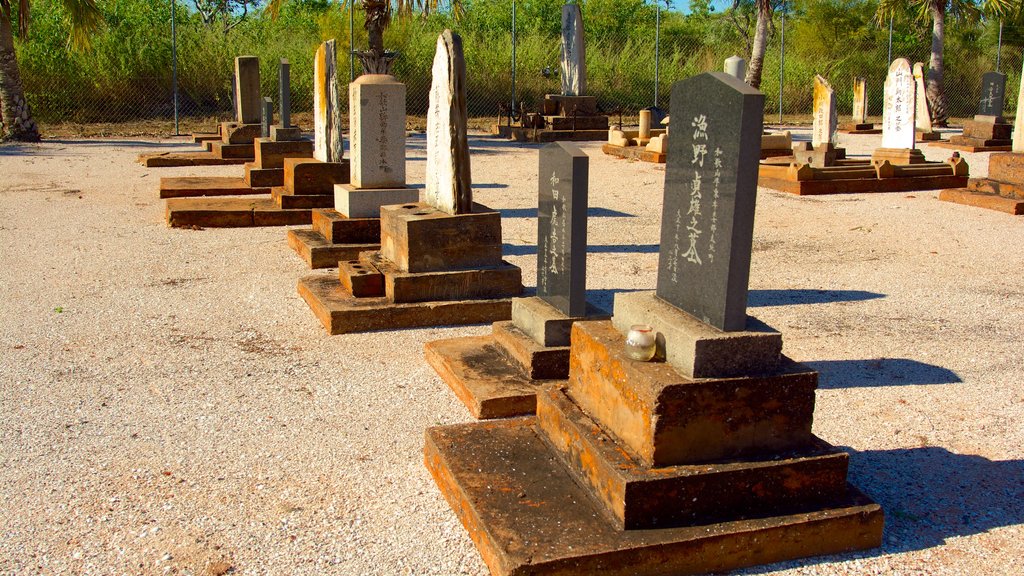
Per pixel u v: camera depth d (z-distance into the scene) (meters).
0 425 4.20
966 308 6.62
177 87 20.91
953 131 24.39
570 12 20.84
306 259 7.70
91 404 4.49
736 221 3.08
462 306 6.03
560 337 4.74
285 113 11.70
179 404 4.52
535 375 4.66
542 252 5.04
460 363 4.92
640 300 3.62
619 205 11.41
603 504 3.19
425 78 24.86
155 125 21.48
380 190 7.82
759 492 3.15
